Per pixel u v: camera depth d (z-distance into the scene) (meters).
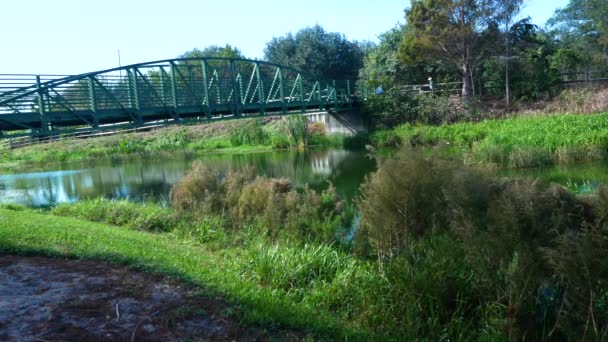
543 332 4.99
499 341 4.99
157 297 5.47
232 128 44.94
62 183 23.80
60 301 5.28
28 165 34.38
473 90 37.53
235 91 27.80
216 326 4.85
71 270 6.42
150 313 5.04
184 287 5.81
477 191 5.50
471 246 5.31
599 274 4.43
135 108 22.00
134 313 5.03
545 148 20.75
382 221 6.71
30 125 19.69
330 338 4.97
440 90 38.94
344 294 6.54
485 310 5.49
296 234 9.62
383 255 7.04
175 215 12.09
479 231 5.27
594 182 15.16
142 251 7.71
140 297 5.45
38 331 4.58
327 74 56.25
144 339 4.51
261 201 11.31
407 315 5.78
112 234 9.60
